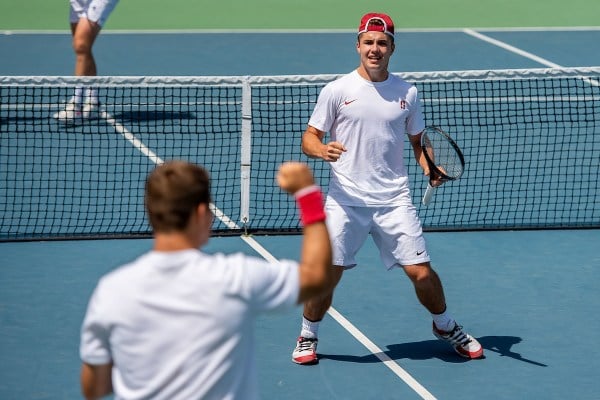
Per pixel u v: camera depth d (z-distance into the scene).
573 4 53.69
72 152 28.66
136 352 8.49
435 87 35.50
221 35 45.50
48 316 18.72
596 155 29.12
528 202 25.70
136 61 40.22
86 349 8.66
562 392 16.11
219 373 8.52
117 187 26.22
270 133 30.48
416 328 18.55
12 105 33.00
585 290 20.33
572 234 23.61
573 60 41.34
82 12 31.00
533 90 35.62
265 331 18.27
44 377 16.36
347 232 16.58
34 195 25.53
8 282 20.25
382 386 16.27
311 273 8.80
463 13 51.22
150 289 8.51
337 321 18.75
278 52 42.31
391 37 16.48
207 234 8.95
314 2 53.22
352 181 16.62
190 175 8.70
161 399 8.52
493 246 22.77
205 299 8.48
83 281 20.45
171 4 51.94
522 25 48.59
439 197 26.06
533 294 20.11
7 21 47.22
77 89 30.92
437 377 16.61
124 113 32.53
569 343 17.94
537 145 29.91
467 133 30.91
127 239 22.98
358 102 16.44
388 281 20.66
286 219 24.33
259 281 8.60
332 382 16.38
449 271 21.25
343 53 42.41
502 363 17.12
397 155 16.77
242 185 23.27
